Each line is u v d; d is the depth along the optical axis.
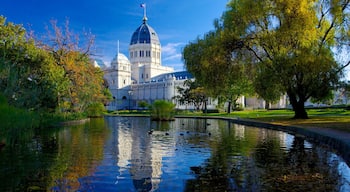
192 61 34.41
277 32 26.56
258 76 29.41
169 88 125.25
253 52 30.45
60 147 14.68
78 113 39.38
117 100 140.12
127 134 21.47
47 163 10.77
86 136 20.09
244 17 27.80
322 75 28.67
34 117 22.73
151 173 9.34
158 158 11.74
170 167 10.18
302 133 19.72
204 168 10.01
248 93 58.91
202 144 15.81
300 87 30.22
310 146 15.09
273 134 21.23
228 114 58.91
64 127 28.97
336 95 36.31
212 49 28.75
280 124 25.25
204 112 73.19
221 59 29.22
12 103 22.94
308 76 28.78
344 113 46.22
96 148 14.38
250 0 27.55
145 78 154.12
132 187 7.92
